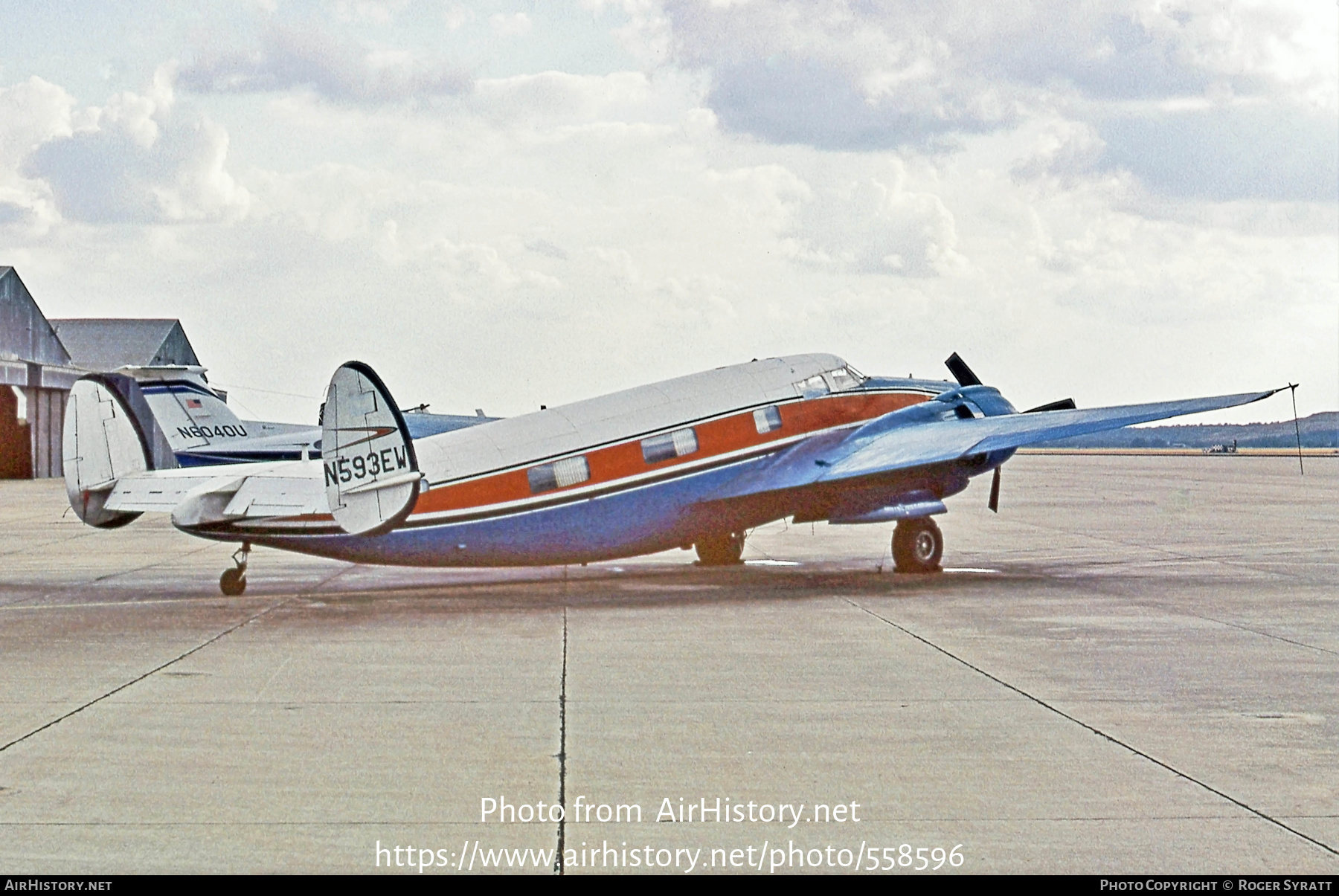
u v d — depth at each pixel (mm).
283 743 8844
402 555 16453
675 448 18078
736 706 10000
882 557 23656
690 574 20453
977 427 19359
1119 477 71688
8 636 13797
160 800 7512
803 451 19109
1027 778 7934
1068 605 16312
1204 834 6879
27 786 7781
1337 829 6938
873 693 10531
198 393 34188
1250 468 94000
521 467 16938
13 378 61750
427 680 11148
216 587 18812
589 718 9594
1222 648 12805
